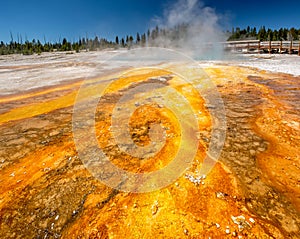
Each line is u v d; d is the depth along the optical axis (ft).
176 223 10.29
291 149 16.63
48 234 10.12
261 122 21.52
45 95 33.37
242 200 11.75
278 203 11.56
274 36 141.90
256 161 15.19
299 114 23.38
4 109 26.94
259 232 9.83
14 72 59.67
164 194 12.09
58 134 19.38
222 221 10.39
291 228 10.12
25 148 17.13
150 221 10.44
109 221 10.55
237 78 41.65
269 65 56.44
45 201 11.89
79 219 10.78
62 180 13.42
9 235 10.12
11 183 13.25
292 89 33.65
